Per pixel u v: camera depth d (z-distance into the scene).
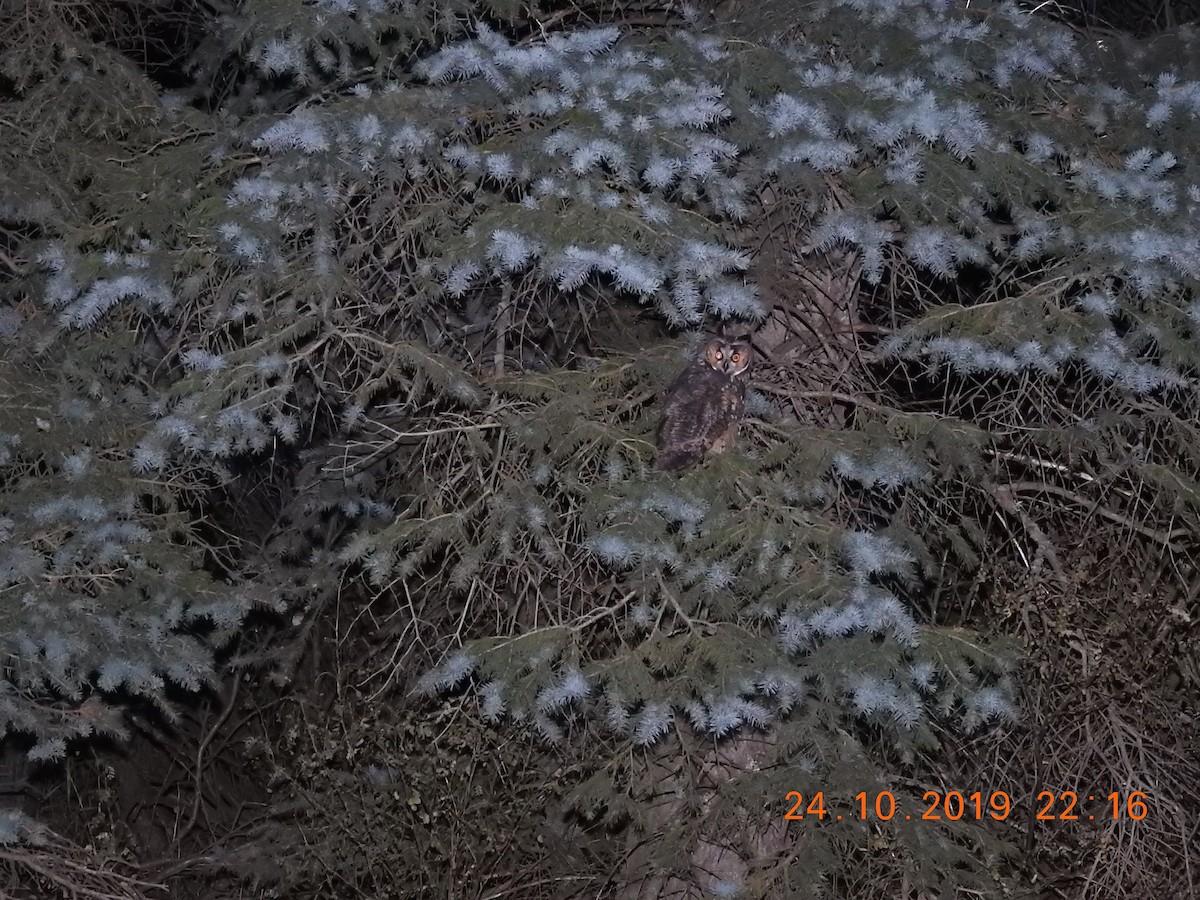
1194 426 6.61
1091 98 7.15
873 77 6.77
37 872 6.85
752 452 6.50
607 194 6.25
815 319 7.21
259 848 8.62
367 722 8.02
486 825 7.91
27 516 6.20
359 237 6.68
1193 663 6.90
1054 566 6.85
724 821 6.45
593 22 8.23
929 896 6.26
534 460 6.39
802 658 6.00
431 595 7.71
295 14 6.76
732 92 6.63
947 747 7.16
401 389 7.27
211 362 6.26
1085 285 6.68
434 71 6.76
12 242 7.58
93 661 6.08
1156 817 6.80
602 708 6.48
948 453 6.38
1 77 8.11
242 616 6.64
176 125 7.54
